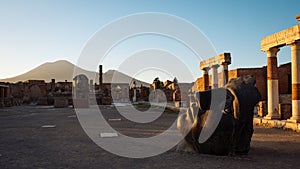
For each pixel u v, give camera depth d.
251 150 8.81
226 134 7.93
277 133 12.68
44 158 7.75
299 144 9.83
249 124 8.25
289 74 30.91
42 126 15.93
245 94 8.30
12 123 17.88
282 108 16.77
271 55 16.97
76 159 7.62
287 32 14.88
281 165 6.87
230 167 6.68
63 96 46.25
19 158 7.75
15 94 66.19
